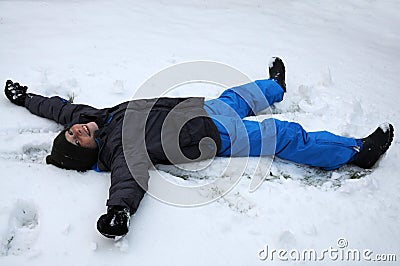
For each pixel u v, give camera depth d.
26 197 2.80
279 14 5.99
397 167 3.30
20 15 5.11
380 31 5.82
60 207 2.75
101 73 4.12
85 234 2.58
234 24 5.48
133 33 4.96
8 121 3.44
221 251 2.57
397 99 4.21
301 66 4.62
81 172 3.05
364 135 3.63
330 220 2.82
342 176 3.26
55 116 3.45
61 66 4.17
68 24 5.02
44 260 2.44
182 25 5.30
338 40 5.38
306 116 3.82
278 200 2.94
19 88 3.62
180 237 2.62
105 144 3.02
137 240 2.58
